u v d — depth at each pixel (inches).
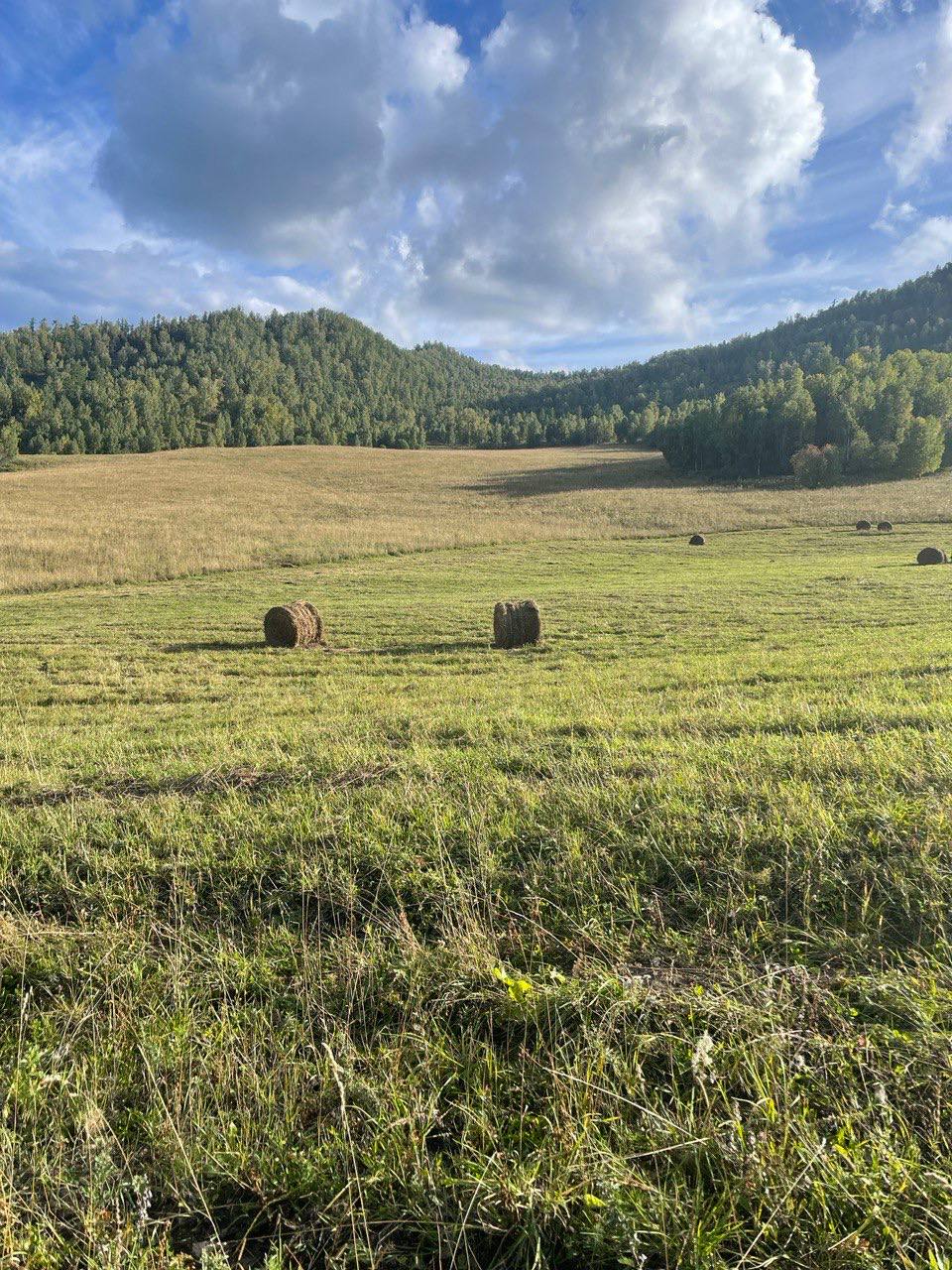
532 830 163.5
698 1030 104.4
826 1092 93.0
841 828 148.7
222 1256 76.8
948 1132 87.1
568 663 545.0
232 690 481.1
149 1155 93.1
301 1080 102.4
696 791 174.1
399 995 117.8
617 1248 75.3
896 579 978.7
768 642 591.5
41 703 454.9
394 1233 82.0
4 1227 80.9
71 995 123.4
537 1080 99.5
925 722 227.8
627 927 131.8
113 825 181.6
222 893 151.9
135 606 900.6
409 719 314.7
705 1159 84.8
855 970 115.0
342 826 171.9
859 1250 73.2
